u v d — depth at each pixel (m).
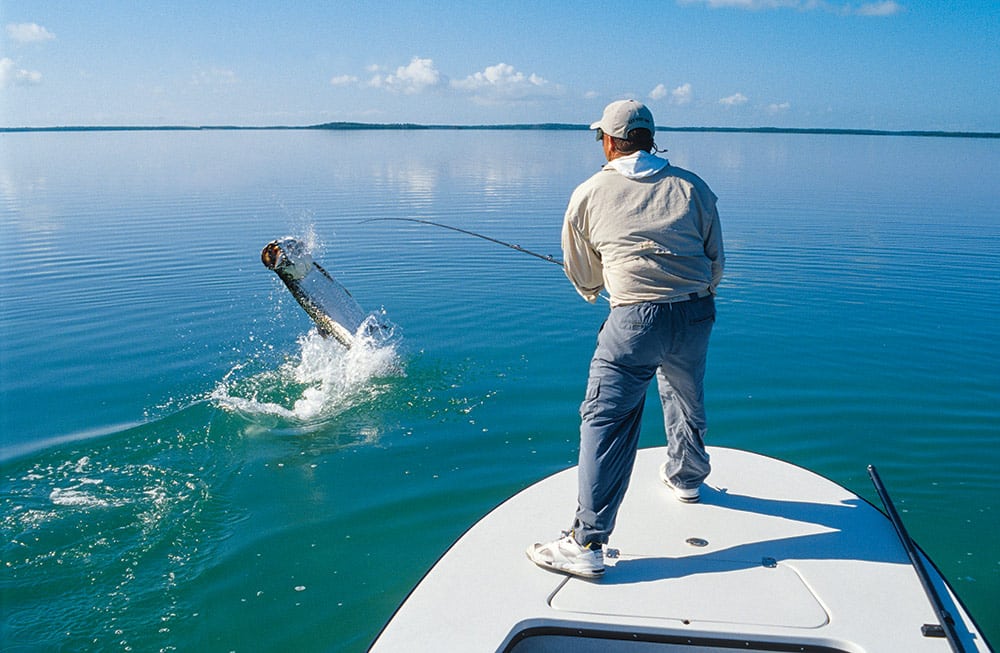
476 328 8.09
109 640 3.36
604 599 2.52
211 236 14.38
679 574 2.66
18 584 3.73
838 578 2.63
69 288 10.17
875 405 6.00
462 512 4.45
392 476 4.90
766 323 8.30
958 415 5.82
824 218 16.81
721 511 3.10
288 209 18.62
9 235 14.64
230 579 3.79
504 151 58.84
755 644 2.35
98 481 4.78
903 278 10.60
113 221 16.48
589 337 7.79
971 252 12.63
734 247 13.05
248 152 56.94
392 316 8.58
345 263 11.72
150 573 3.84
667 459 3.52
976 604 3.60
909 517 4.38
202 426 5.59
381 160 44.16
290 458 5.15
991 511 4.45
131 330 8.17
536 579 2.62
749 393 6.26
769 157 47.41
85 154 54.19
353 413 5.88
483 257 12.17
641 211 2.68
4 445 5.25
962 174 31.59
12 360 7.18
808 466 5.01
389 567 3.90
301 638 3.36
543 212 17.97
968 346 7.50
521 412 5.89
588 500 2.62
